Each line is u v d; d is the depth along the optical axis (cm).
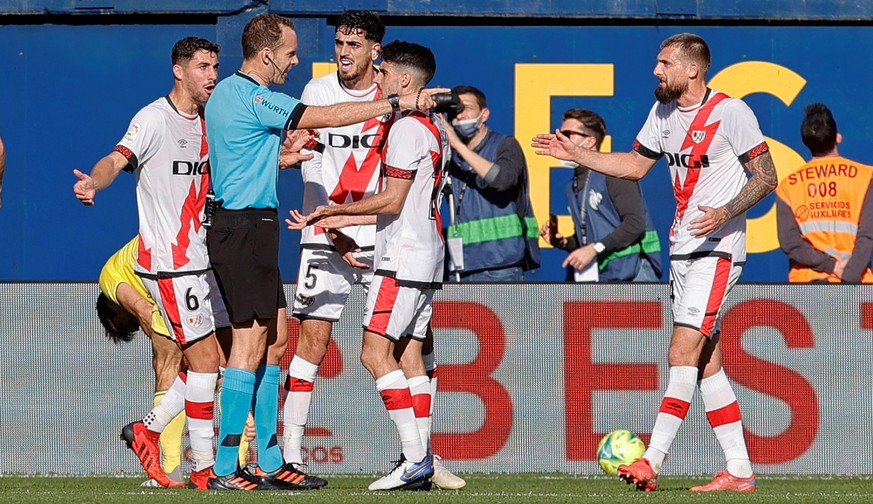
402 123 2347
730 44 3509
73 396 3103
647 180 3469
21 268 3500
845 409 3084
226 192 2258
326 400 3084
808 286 3092
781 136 3494
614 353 3098
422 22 3503
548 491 2372
